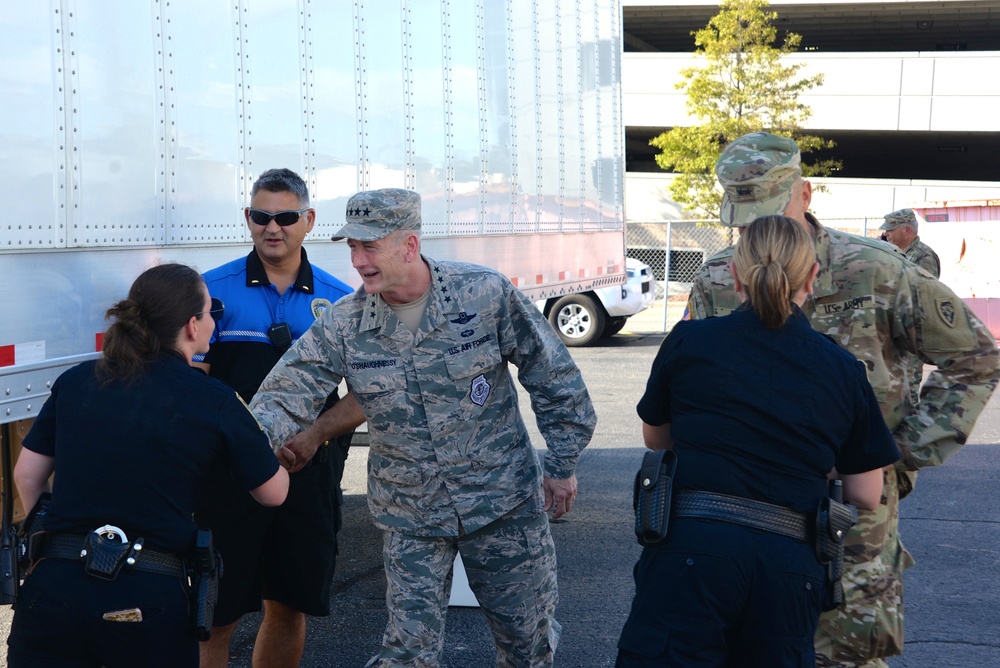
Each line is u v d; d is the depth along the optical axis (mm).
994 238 14398
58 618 2504
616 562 5680
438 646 3148
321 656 4477
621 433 9164
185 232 3766
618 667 2562
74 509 2557
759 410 2582
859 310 3021
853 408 2629
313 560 3631
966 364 2967
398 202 2967
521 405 10734
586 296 15281
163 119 3635
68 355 3262
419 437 3080
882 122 30547
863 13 33719
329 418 3473
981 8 32562
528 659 3289
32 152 3090
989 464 8023
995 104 29703
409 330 3066
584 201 8180
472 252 6145
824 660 3035
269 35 4227
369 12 4977
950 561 5660
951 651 4430
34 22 3090
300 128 4438
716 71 24766
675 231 25312
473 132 6141
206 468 2668
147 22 3549
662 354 2814
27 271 3088
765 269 2600
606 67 8664
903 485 3156
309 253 4500
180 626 2594
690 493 2598
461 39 5973
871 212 29250
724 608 2498
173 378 2660
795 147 3115
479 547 3168
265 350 3705
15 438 3447
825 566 2611
